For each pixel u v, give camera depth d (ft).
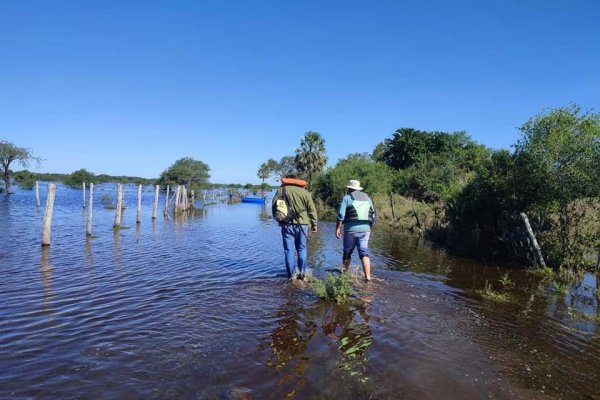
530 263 33.09
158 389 11.13
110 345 14.14
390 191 113.09
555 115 35.58
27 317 17.17
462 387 12.01
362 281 24.30
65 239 43.29
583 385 12.68
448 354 14.29
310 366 12.81
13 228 52.60
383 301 20.20
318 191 122.62
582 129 34.09
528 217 36.29
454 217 47.85
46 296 20.54
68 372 12.07
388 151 165.99
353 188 25.18
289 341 14.76
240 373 12.19
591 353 15.23
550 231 33.96
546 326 18.10
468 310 19.86
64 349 13.78
